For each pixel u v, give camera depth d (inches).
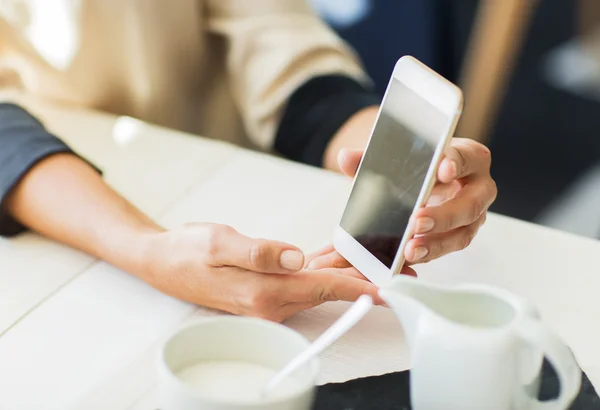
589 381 25.5
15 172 33.7
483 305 22.2
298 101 45.2
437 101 27.6
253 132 48.4
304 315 29.3
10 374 26.7
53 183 33.6
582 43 99.3
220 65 53.4
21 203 33.7
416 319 21.1
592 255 33.4
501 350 20.2
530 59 99.1
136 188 37.9
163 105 52.2
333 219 35.7
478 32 70.2
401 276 22.6
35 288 31.0
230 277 28.3
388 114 29.7
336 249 30.9
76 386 26.3
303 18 49.2
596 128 89.0
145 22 49.1
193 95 53.4
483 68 70.4
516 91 95.0
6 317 29.4
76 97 48.8
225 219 35.6
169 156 40.6
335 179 38.9
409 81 28.8
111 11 48.1
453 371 20.6
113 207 32.8
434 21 65.6
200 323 22.1
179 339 21.8
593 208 76.7
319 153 43.6
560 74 96.7
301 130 44.5
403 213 28.6
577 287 31.4
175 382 20.2
